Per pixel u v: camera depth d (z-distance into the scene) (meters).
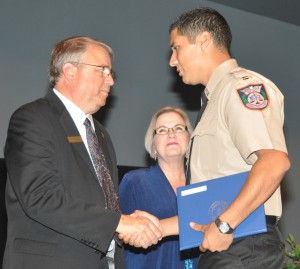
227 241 2.05
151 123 3.62
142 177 3.48
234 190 2.11
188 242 2.11
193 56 2.40
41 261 2.34
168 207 3.37
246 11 6.11
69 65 2.74
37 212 2.33
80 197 2.44
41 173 2.38
